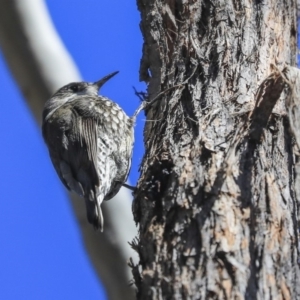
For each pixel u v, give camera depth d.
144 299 7.92
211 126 9.08
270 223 8.19
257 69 9.71
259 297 7.63
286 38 10.30
